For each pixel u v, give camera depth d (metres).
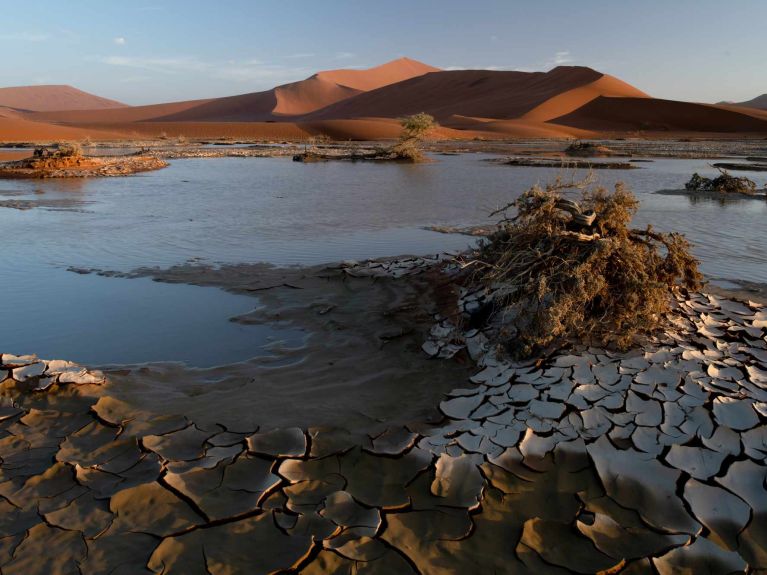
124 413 4.30
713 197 17.69
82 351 5.73
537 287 5.32
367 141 70.25
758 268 8.69
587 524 3.14
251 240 11.05
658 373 4.43
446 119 101.06
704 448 3.64
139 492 3.37
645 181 22.62
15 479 3.55
